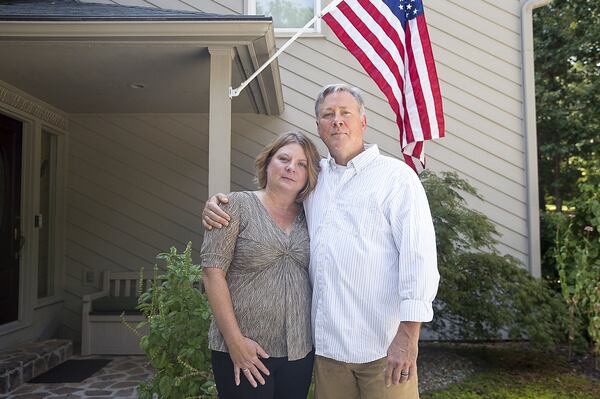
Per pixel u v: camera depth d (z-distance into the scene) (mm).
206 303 2793
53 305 5590
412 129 3064
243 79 4289
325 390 1964
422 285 1709
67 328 5785
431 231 1797
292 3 5949
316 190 2027
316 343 1881
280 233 1896
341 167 2010
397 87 3094
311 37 5816
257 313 1821
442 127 3055
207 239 1847
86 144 5863
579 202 5000
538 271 5602
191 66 3900
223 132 3396
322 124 2014
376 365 1855
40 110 5219
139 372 4469
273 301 1829
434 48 5832
